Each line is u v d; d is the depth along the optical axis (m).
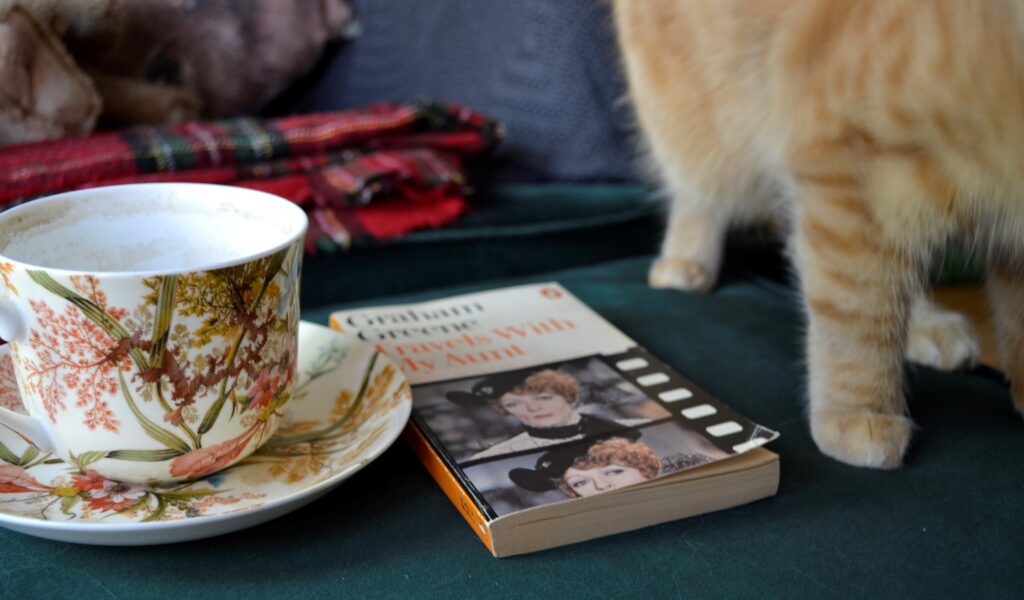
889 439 0.66
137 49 1.21
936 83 0.63
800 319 0.91
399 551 0.54
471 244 1.10
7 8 1.07
